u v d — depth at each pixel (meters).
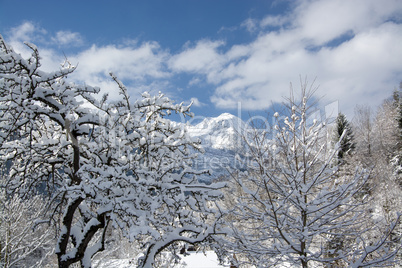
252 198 7.34
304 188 6.87
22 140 8.25
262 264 6.84
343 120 25.67
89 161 8.52
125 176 6.72
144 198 7.27
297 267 7.17
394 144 27.44
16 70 7.18
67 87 7.77
